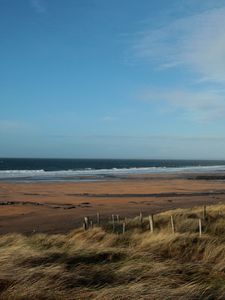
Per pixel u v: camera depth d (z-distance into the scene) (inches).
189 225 647.1
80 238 572.7
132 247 466.9
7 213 1261.1
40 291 272.2
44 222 1067.3
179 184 2807.6
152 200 1712.6
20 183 2733.8
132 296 268.7
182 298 273.1
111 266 349.4
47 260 364.8
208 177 3740.2
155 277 316.5
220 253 422.3
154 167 7583.7
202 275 345.1
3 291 273.4
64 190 2240.4
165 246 459.8
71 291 281.1
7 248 417.1
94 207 1437.0
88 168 6496.1
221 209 871.7
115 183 2847.0
